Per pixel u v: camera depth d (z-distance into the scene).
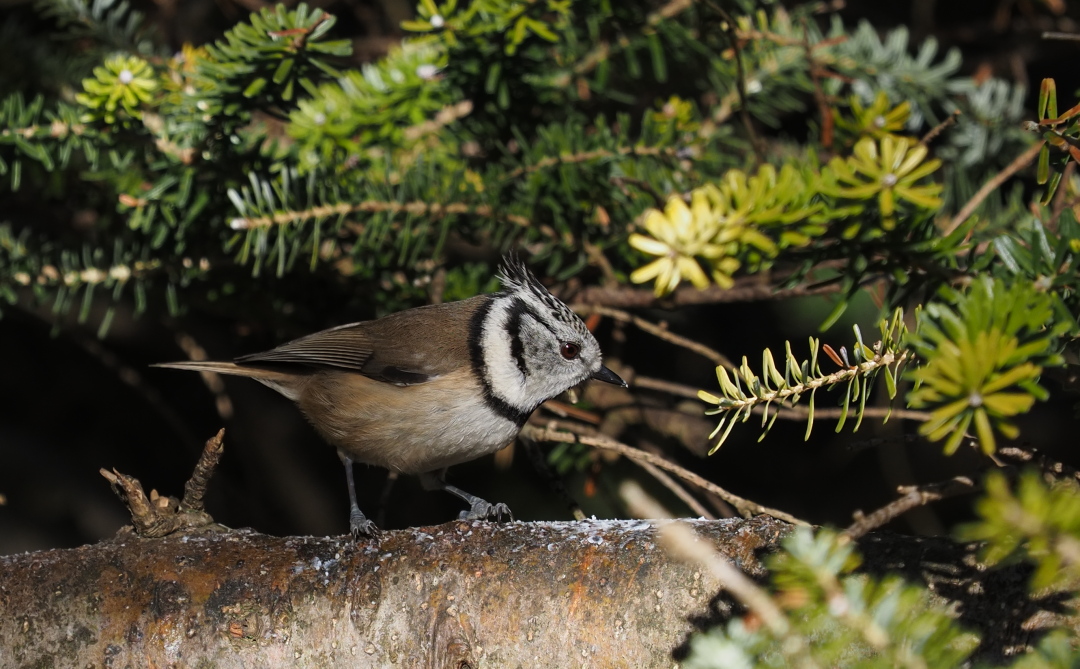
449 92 7.80
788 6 9.89
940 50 10.35
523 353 7.81
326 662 5.59
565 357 7.87
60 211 9.55
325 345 8.06
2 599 5.78
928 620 3.28
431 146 8.67
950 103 8.48
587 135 8.20
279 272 7.14
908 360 4.51
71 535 10.78
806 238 4.29
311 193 7.26
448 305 8.19
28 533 10.59
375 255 8.50
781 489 10.27
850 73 8.41
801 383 4.59
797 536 3.42
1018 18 10.52
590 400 9.06
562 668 5.32
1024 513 2.93
